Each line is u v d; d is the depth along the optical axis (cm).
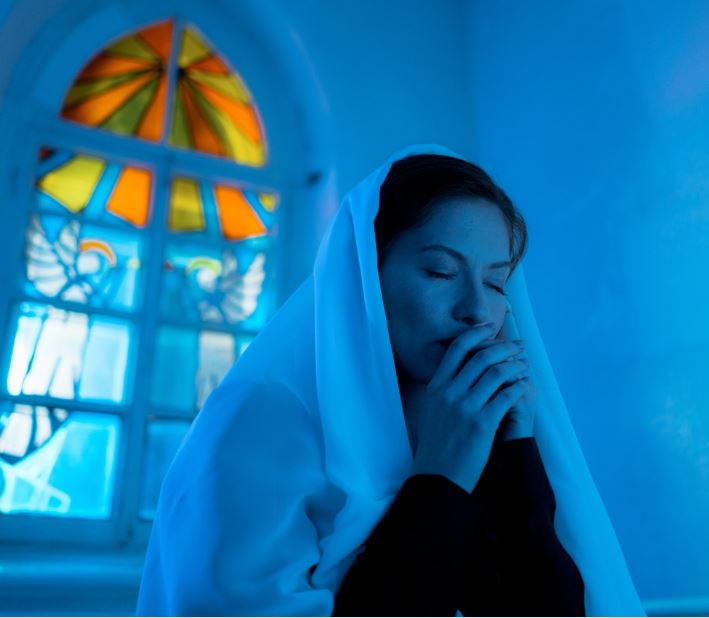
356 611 66
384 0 321
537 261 267
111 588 173
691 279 203
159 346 254
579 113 258
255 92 302
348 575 70
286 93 307
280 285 278
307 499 75
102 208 265
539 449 97
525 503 83
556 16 278
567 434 99
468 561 70
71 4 271
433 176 88
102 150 269
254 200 291
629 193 230
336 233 90
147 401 243
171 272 266
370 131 296
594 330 235
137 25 286
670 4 226
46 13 266
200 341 261
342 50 303
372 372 81
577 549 91
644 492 207
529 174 280
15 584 164
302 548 69
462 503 71
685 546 192
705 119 206
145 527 229
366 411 80
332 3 308
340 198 280
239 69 301
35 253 248
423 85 316
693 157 208
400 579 66
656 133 223
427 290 83
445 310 83
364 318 85
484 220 86
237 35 303
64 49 269
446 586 67
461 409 78
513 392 81
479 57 325
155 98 287
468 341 81
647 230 221
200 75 297
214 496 71
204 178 284
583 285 243
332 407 77
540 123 278
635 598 90
